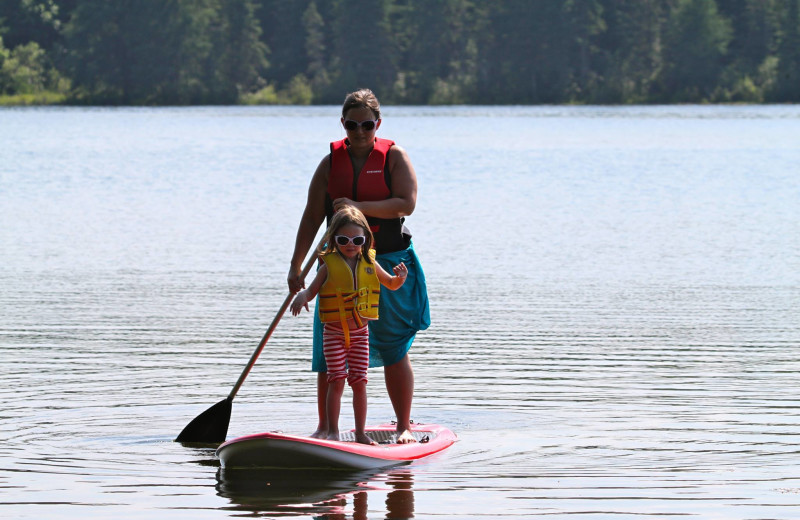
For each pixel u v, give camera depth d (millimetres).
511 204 43625
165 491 11164
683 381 16141
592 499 10867
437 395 15359
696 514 10406
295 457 11992
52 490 11156
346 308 12742
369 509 10602
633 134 108438
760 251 30766
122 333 19578
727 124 132500
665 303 22844
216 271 27078
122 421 13945
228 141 95562
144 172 60562
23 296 23375
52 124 131625
